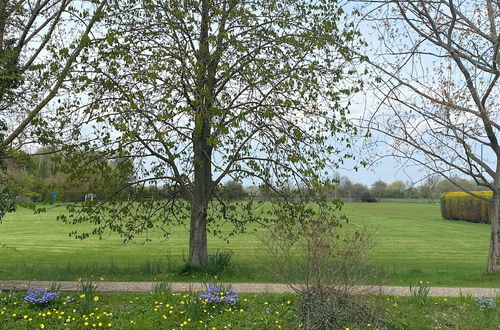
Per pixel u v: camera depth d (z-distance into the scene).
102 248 23.73
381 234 32.50
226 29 12.78
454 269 16.25
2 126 11.71
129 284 11.02
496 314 8.48
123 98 12.00
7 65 11.55
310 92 12.88
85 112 11.92
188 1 12.63
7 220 42.66
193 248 14.19
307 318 7.85
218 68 12.78
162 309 8.61
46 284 11.06
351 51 12.89
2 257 19.84
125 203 14.11
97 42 12.21
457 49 12.77
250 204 14.33
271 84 12.73
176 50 12.34
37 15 13.46
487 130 13.80
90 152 12.70
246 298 9.27
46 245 25.08
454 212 49.34
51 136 11.95
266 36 12.88
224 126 12.23
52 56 12.16
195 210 14.36
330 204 13.62
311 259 8.23
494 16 11.40
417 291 10.05
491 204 14.30
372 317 7.98
